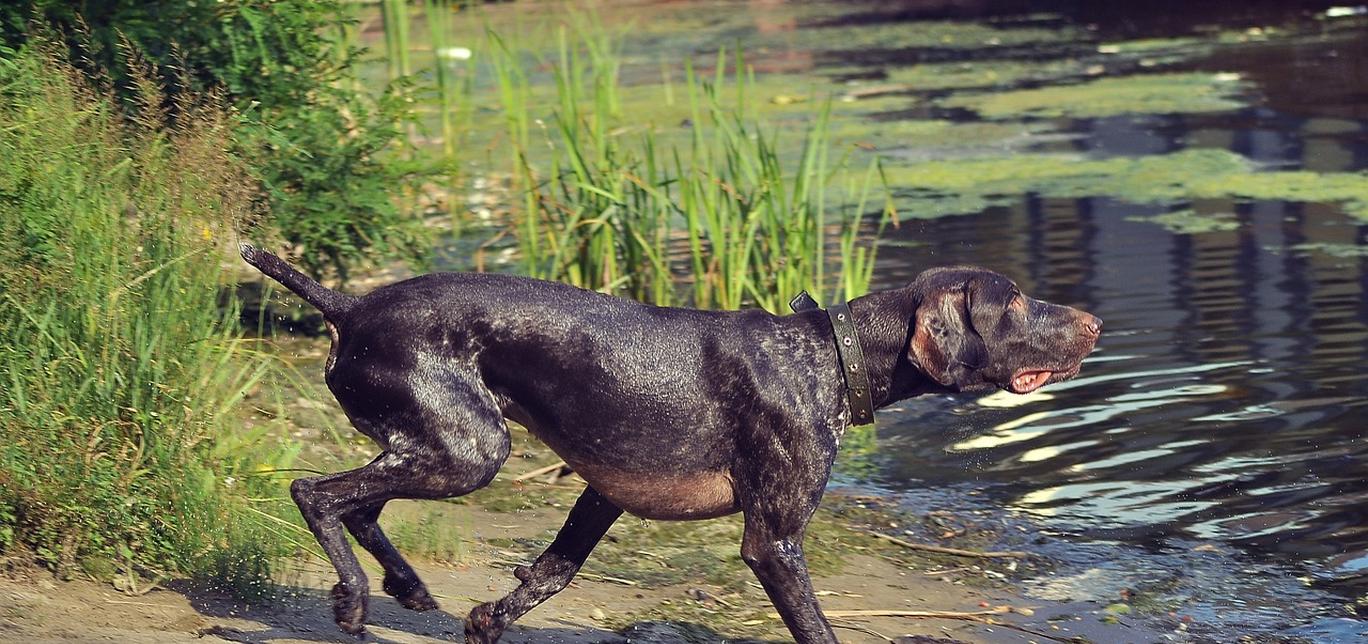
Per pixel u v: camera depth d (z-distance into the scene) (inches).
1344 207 581.0
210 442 253.6
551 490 332.2
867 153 724.0
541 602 239.0
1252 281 483.8
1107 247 533.6
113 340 242.2
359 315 215.2
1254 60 1010.7
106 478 233.9
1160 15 1327.5
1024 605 277.3
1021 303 229.1
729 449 222.1
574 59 594.2
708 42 1273.4
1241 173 653.3
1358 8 1267.2
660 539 306.5
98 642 198.2
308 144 403.9
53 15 339.0
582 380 215.9
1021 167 683.4
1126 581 288.0
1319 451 346.0
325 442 334.0
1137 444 356.8
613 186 448.8
